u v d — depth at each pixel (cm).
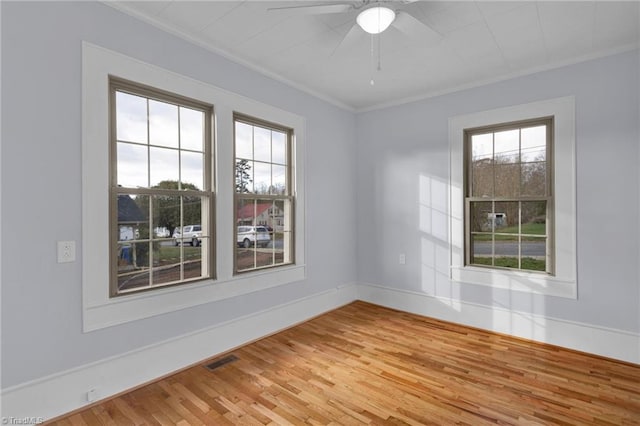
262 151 330
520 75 319
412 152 395
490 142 345
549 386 230
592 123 283
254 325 312
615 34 254
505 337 320
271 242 339
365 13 186
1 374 175
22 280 182
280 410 203
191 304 261
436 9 222
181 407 205
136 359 229
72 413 198
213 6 222
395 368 256
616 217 273
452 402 211
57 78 194
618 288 272
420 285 388
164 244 253
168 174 255
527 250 322
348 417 196
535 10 224
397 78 341
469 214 357
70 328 199
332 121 408
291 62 306
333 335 325
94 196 209
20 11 180
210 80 275
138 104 238
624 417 195
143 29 232
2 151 175
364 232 441
